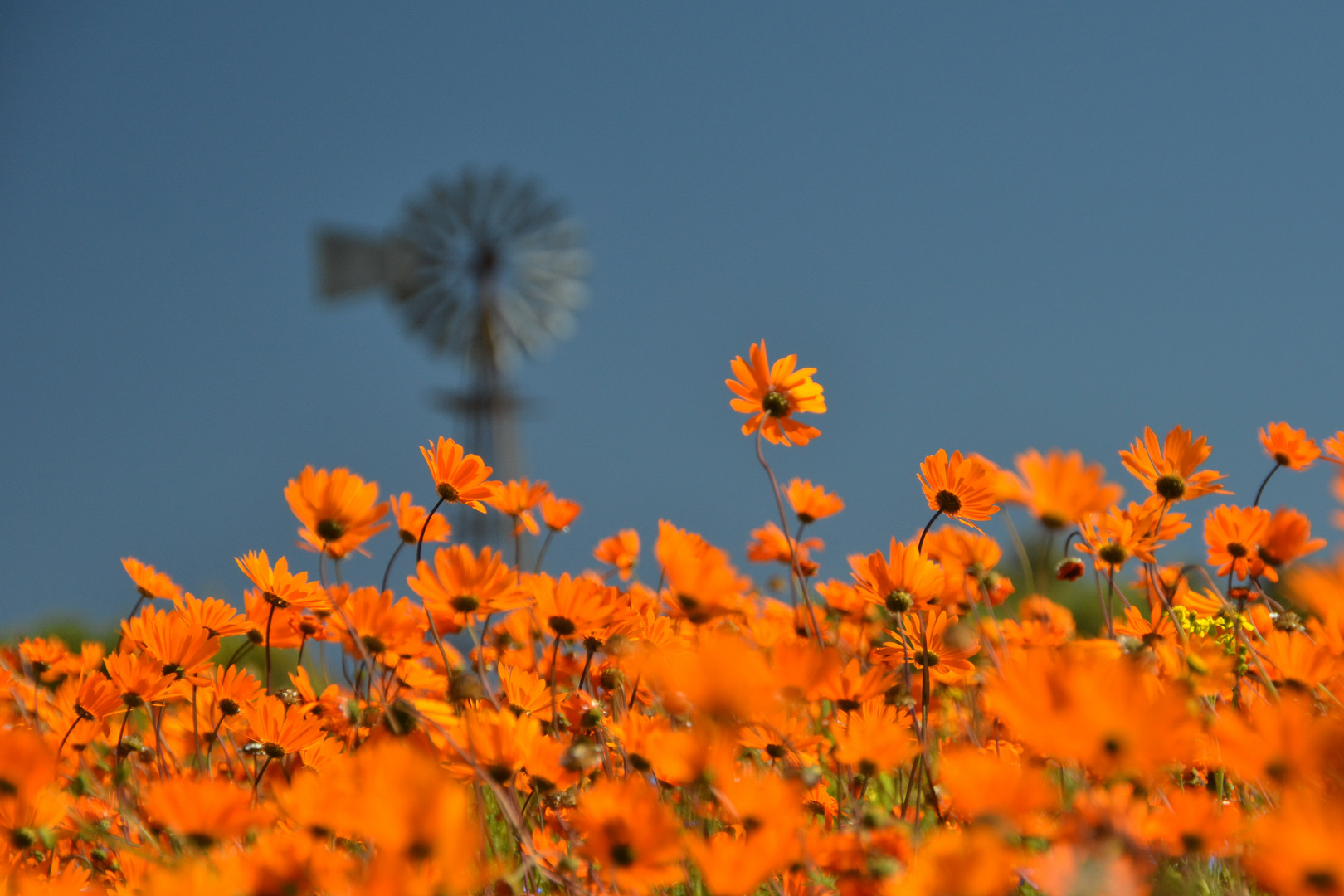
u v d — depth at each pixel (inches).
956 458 132.0
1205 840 122.9
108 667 132.5
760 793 123.7
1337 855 90.7
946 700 138.3
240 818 123.9
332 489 130.6
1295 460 135.3
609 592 132.4
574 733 131.6
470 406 1488.7
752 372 134.5
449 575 131.0
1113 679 93.0
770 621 142.6
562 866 125.9
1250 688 131.3
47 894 124.5
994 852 120.8
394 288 1642.5
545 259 1702.8
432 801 110.7
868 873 124.1
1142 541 133.3
